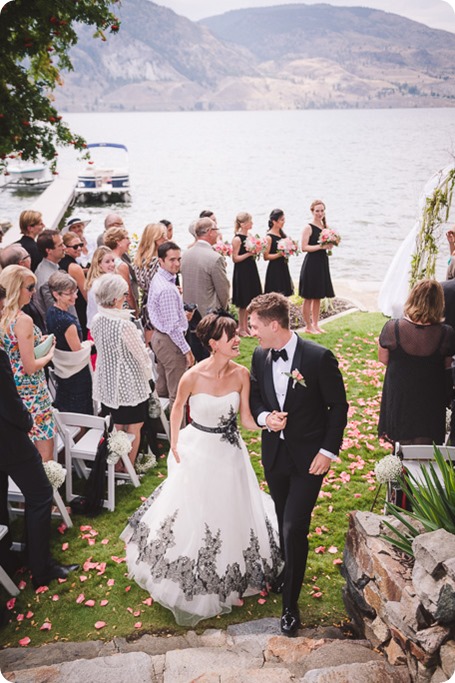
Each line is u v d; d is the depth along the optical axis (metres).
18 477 3.49
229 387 3.41
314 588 3.59
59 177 30.22
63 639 3.23
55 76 8.64
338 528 4.14
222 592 3.39
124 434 4.35
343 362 7.19
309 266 7.85
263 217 22.62
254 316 3.14
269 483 3.44
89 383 4.82
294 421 3.21
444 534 2.76
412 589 2.75
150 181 32.69
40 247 5.98
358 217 21.97
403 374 3.89
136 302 6.53
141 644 3.12
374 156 44.59
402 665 2.70
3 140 7.64
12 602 3.49
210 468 3.43
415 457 3.72
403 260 8.66
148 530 3.69
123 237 6.33
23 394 4.06
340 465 4.93
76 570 3.76
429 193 7.20
